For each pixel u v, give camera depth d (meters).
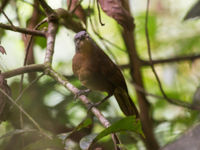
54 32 8.59
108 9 7.66
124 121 5.50
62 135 6.41
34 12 9.74
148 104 9.53
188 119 9.27
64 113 9.40
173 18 14.58
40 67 7.78
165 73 12.89
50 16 8.70
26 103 8.98
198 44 13.65
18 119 8.47
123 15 7.59
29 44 8.43
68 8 8.96
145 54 13.75
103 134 5.68
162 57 13.41
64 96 9.66
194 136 4.16
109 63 8.41
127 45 9.59
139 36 13.84
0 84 6.91
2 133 8.73
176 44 13.84
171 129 9.38
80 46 8.40
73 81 10.23
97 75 8.38
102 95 9.98
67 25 9.30
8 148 8.20
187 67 12.66
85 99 7.21
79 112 9.98
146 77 13.24
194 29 14.08
